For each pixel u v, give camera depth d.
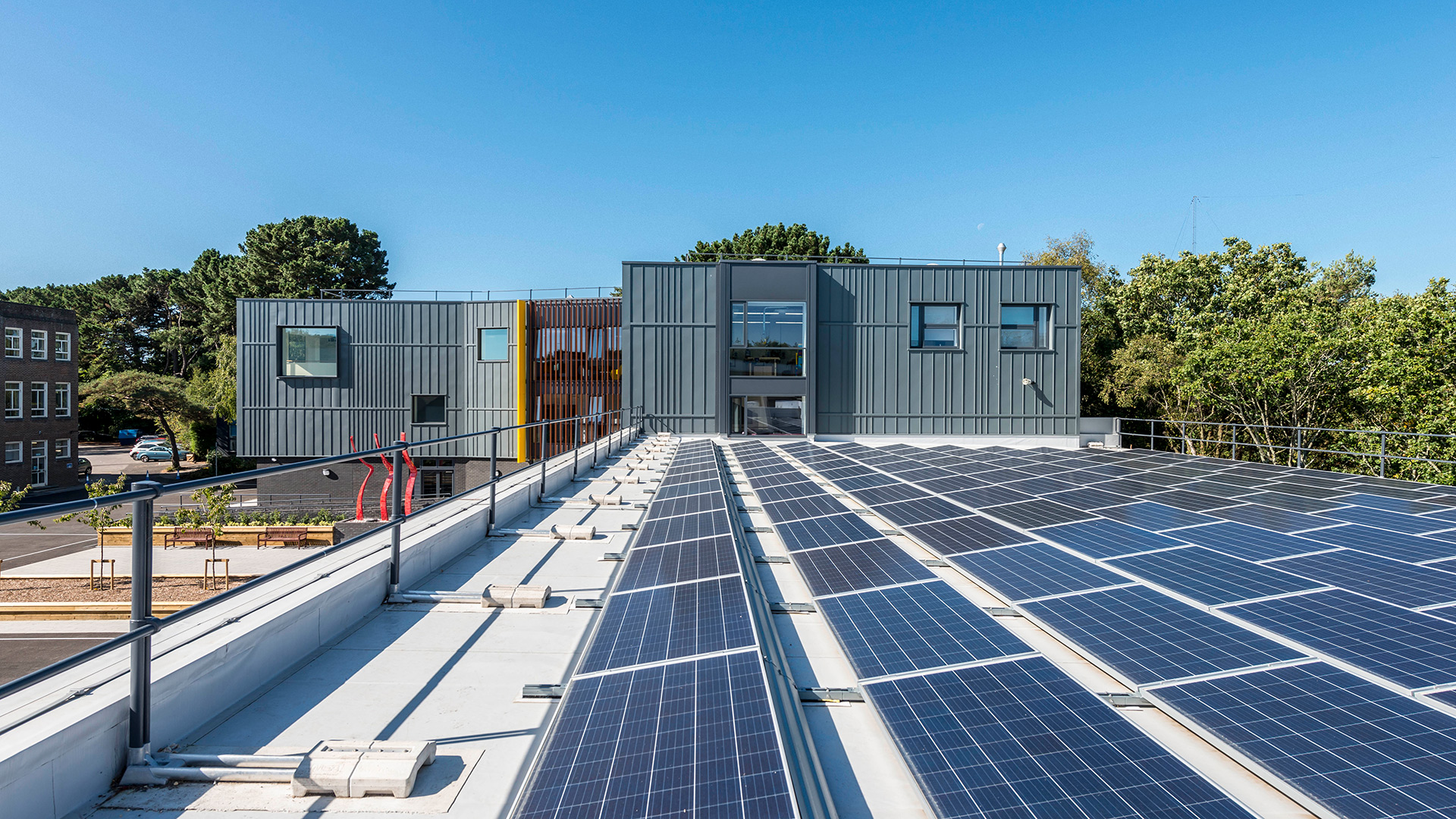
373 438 30.81
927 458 15.97
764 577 5.59
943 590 4.38
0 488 23.73
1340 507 8.34
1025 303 26.97
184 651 2.97
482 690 3.36
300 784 2.40
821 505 8.09
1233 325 32.16
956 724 2.65
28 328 36.75
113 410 64.81
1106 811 2.07
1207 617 3.83
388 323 30.89
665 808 2.05
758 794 2.04
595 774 2.30
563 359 31.08
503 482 8.60
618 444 18.05
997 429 27.08
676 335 26.27
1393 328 25.25
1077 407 27.16
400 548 4.99
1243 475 12.30
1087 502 8.53
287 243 59.53
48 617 14.48
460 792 2.46
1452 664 3.02
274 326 30.33
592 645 3.67
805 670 3.67
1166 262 42.97
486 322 30.97
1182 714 2.75
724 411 25.95
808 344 26.05
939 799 2.18
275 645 3.51
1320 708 2.71
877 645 3.56
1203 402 31.94
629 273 26.22
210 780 2.47
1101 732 2.54
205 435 51.94
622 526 7.45
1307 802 2.14
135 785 2.46
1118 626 3.77
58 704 2.41
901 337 26.92
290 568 3.40
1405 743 2.41
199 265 72.81
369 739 2.86
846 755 2.75
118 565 18.19
